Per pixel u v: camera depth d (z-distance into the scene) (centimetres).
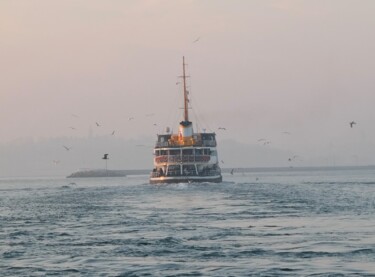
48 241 17988
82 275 13112
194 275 12925
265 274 12862
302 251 15300
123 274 13162
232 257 14725
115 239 18038
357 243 16412
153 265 13988
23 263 14538
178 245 16625
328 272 12938
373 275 12644
